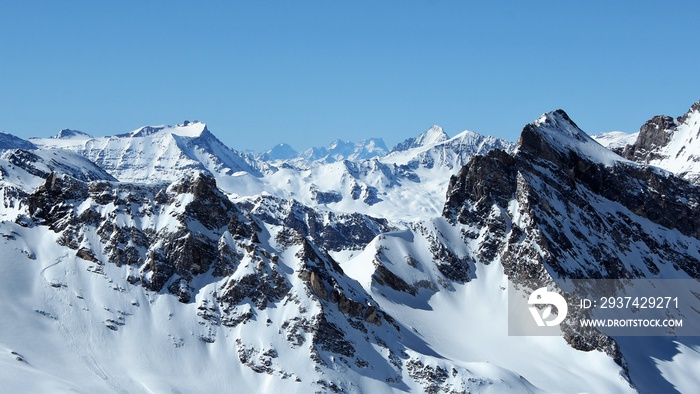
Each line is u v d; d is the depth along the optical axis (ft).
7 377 573.33
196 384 646.33
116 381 624.59
